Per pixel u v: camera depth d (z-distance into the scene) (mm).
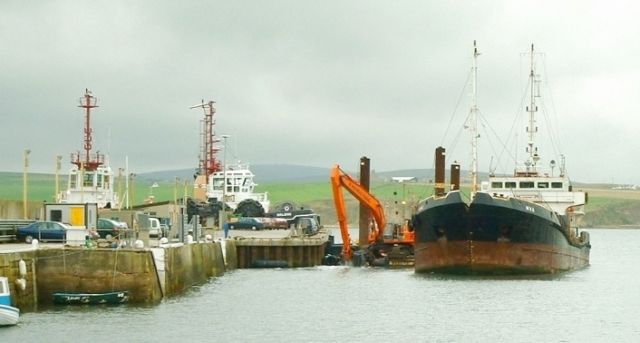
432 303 74500
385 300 76938
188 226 101250
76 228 81125
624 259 158375
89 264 66250
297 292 83812
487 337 58688
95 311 63656
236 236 129750
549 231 94375
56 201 113875
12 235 80062
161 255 70438
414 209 114812
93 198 122312
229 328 60312
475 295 79500
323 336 58344
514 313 69062
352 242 141750
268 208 170125
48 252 65875
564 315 68438
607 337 59344
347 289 86125
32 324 58031
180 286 79000
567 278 97625
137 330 57250
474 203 88438
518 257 91125
